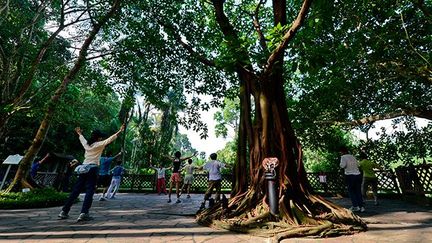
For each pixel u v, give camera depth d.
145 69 9.82
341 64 7.48
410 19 7.17
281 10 6.24
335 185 11.51
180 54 8.82
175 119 9.84
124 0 9.20
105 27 10.12
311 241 3.40
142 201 9.24
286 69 8.44
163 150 23.47
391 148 10.97
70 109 14.38
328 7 4.48
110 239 3.45
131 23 9.18
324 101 9.70
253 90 6.07
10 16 9.87
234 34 6.38
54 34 9.66
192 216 5.65
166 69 9.45
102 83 10.55
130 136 31.45
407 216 5.38
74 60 10.52
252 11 9.59
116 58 9.38
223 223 4.27
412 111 9.31
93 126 22.19
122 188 15.34
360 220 4.27
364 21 6.78
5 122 8.73
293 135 5.70
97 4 9.69
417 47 7.44
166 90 9.95
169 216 5.64
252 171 5.41
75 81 11.61
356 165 6.44
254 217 4.22
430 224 4.39
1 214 5.80
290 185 4.90
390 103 9.71
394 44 7.04
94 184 5.06
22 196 7.56
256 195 5.02
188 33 8.57
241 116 6.32
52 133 18.39
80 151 21.69
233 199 5.40
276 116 5.55
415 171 8.40
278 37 4.32
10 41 10.02
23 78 10.57
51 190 8.72
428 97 9.37
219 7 6.50
